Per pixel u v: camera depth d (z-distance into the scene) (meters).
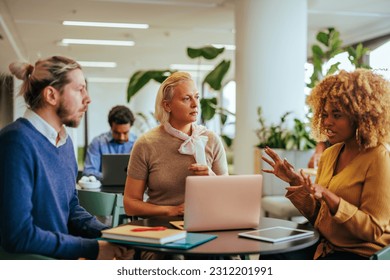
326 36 6.45
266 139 6.05
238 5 6.37
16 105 1.96
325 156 2.38
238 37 6.36
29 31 8.93
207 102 6.05
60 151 1.94
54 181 1.88
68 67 1.87
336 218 2.02
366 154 2.12
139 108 16.02
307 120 6.06
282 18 6.13
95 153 4.67
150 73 6.09
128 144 4.77
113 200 2.60
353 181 2.12
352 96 2.09
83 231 2.12
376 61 8.74
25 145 1.74
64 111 1.87
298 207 2.33
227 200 2.03
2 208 1.67
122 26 8.61
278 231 2.02
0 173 1.70
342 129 2.16
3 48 8.88
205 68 14.33
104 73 15.74
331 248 2.19
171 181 2.46
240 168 6.27
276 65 6.12
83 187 3.82
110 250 1.84
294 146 5.82
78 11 7.53
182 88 2.48
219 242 1.83
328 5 7.17
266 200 5.23
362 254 2.10
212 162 2.61
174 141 2.50
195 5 7.16
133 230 1.85
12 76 1.91
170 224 2.16
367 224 2.01
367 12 7.58
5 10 7.15
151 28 8.77
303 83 6.22
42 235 1.72
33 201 1.79
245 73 6.22
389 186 2.03
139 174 2.50
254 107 6.16
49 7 7.26
